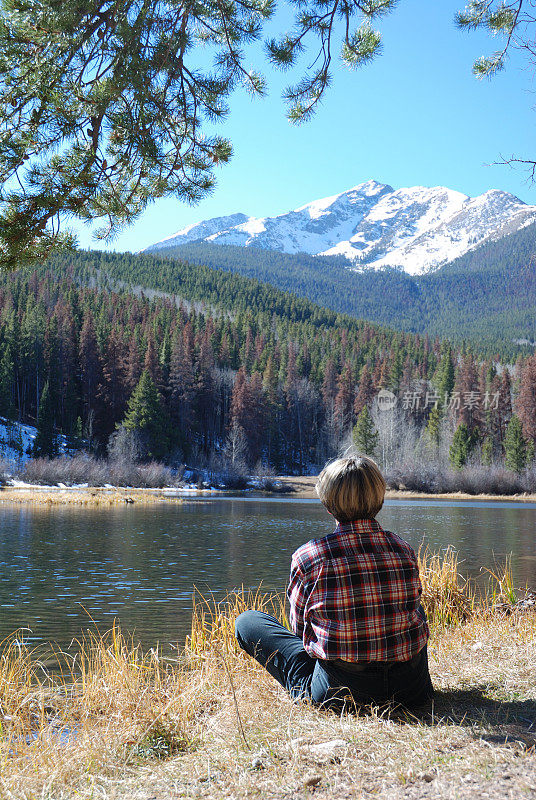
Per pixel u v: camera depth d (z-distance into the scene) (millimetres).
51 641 8844
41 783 2814
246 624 3699
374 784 2406
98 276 177625
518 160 6004
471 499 67312
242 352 123062
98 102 4398
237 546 22422
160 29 4859
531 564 17422
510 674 3936
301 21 5477
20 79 4309
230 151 5301
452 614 7117
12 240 4508
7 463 66938
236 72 5508
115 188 5094
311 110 5770
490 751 2604
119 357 93000
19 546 21344
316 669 3311
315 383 118688
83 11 4188
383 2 5438
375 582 2998
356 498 3070
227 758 2873
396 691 3123
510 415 97875
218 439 102312
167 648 8266
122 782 2783
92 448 83688
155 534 26094
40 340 95312
